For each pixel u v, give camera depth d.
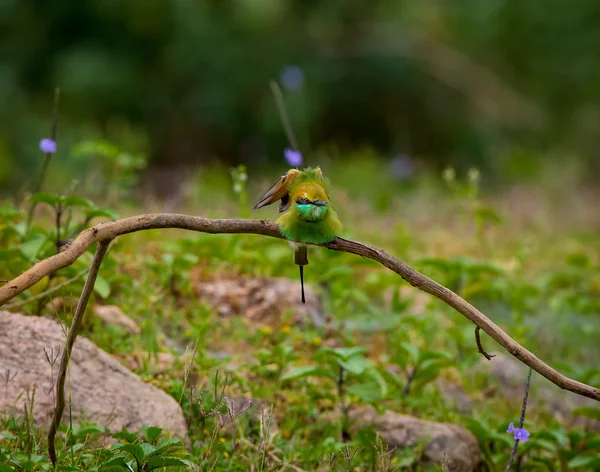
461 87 26.98
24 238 8.79
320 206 5.43
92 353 7.29
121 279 8.84
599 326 11.32
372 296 11.02
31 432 6.33
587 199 19.56
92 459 6.46
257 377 8.25
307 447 7.60
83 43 24.03
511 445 7.69
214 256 9.64
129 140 17.12
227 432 7.48
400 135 26.25
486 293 10.91
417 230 15.02
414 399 8.34
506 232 15.24
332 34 26.30
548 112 27.44
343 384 8.17
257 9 25.17
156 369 7.96
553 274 11.88
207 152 24.91
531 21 27.88
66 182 18.53
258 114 24.91
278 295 9.59
